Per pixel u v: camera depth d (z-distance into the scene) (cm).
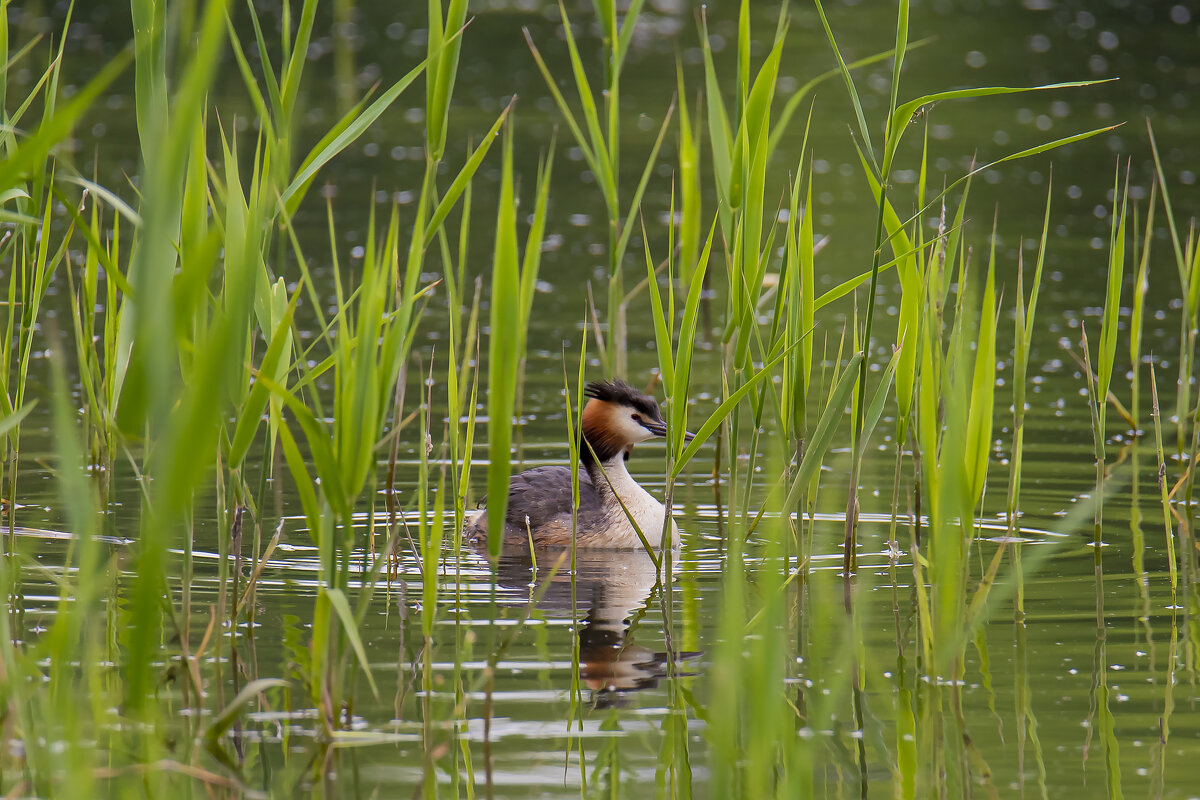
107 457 1327
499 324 847
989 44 4272
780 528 1089
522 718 877
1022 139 3322
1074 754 825
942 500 898
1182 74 3947
